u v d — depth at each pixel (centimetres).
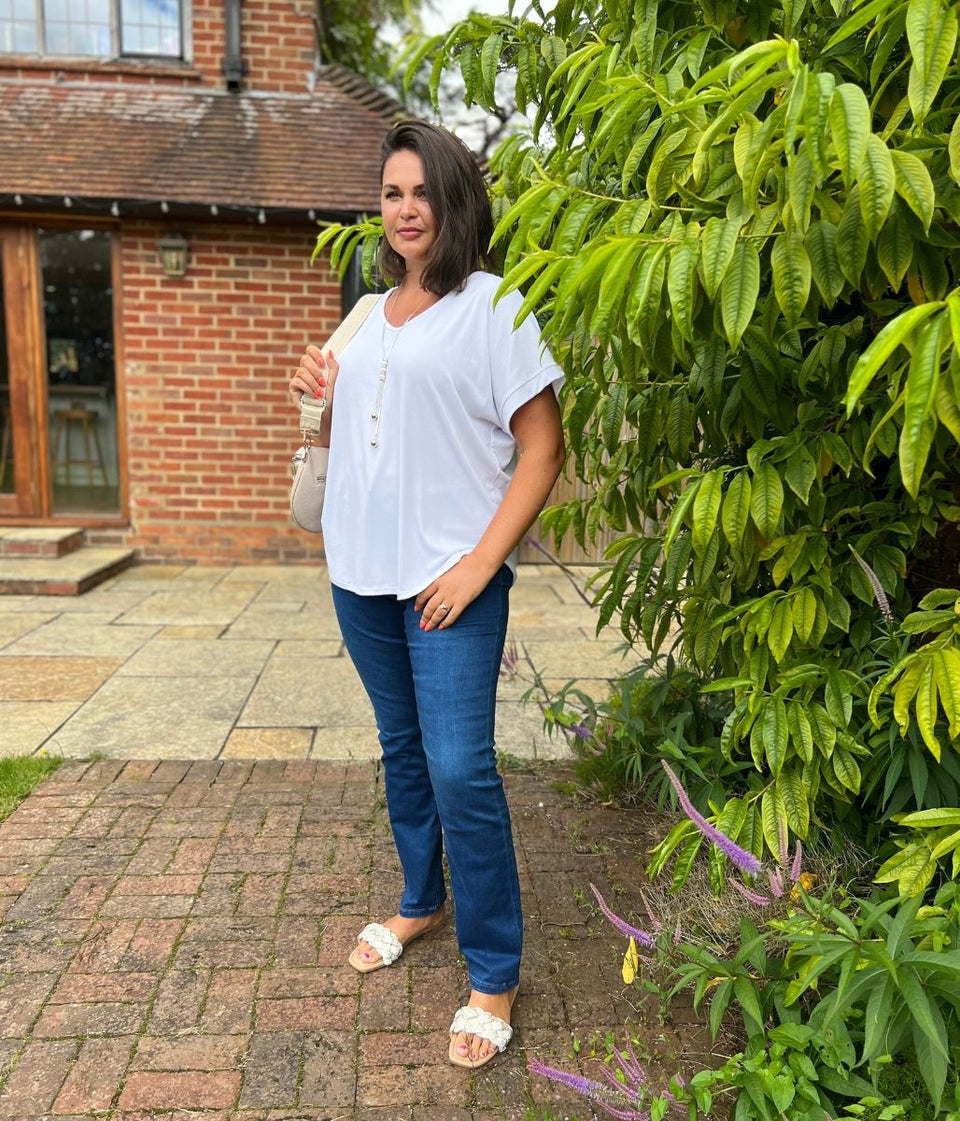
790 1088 127
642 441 188
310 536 612
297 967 192
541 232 136
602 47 149
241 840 243
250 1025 175
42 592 514
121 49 591
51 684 368
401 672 182
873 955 120
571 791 274
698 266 116
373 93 619
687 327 111
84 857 233
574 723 252
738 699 170
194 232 574
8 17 582
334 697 360
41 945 197
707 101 112
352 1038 172
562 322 129
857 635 175
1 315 586
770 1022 151
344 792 274
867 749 155
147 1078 161
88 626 456
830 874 183
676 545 191
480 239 163
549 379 153
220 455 599
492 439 162
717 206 127
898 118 121
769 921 149
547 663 408
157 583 554
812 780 155
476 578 155
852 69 140
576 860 234
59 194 527
